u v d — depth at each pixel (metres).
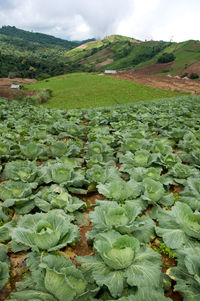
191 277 3.21
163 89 58.41
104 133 10.57
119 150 8.63
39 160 8.26
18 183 5.36
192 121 12.97
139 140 8.09
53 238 3.40
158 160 7.30
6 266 3.24
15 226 4.25
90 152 7.96
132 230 4.04
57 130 11.34
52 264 2.96
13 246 3.80
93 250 4.13
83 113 19.25
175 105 20.09
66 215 4.27
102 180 5.94
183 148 8.76
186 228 3.96
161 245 4.16
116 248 2.94
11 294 2.83
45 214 4.07
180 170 6.25
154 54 155.75
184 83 64.50
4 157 7.69
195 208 5.02
